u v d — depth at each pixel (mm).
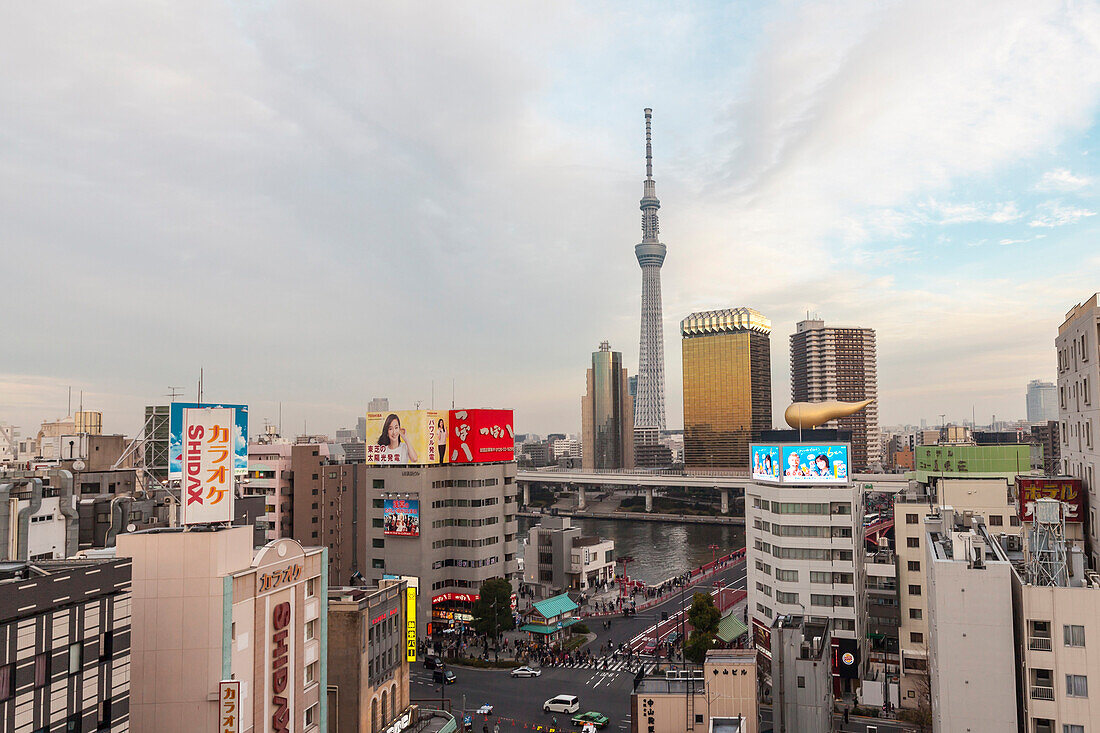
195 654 57812
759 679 92938
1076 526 78062
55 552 83250
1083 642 58188
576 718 95188
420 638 142750
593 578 191750
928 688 96438
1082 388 77875
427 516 149250
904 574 118375
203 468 61031
